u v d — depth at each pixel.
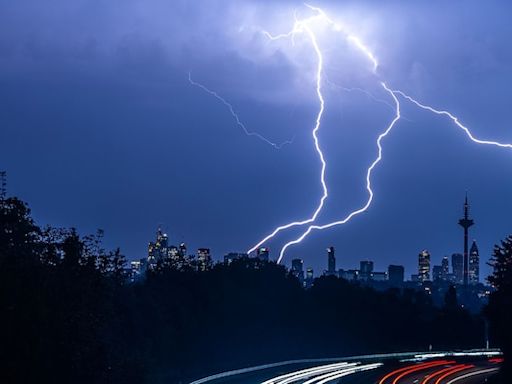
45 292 60.22
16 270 57.66
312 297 168.75
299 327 155.75
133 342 94.44
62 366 61.50
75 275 68.75
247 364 119.00
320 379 107.62
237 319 136.50
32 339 54.44
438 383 113.38
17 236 66.38
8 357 52.81
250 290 144.75
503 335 107.44
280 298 152.62
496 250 116.81
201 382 95.00
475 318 197.75
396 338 179.62
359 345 169.38
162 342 104.31
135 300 100.38
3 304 53.84
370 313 175.62
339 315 168.88
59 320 62.09
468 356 155.62
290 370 117.19
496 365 141.12
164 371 97.81
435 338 187.38
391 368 131.38
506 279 111.94
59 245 70.69
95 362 66.12
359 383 109.31
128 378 75.62
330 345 161.50
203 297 132.88
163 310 112.81
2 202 66.75
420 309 197.75
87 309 67.81
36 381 54.91
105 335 73.81
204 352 124.69
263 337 141.25
